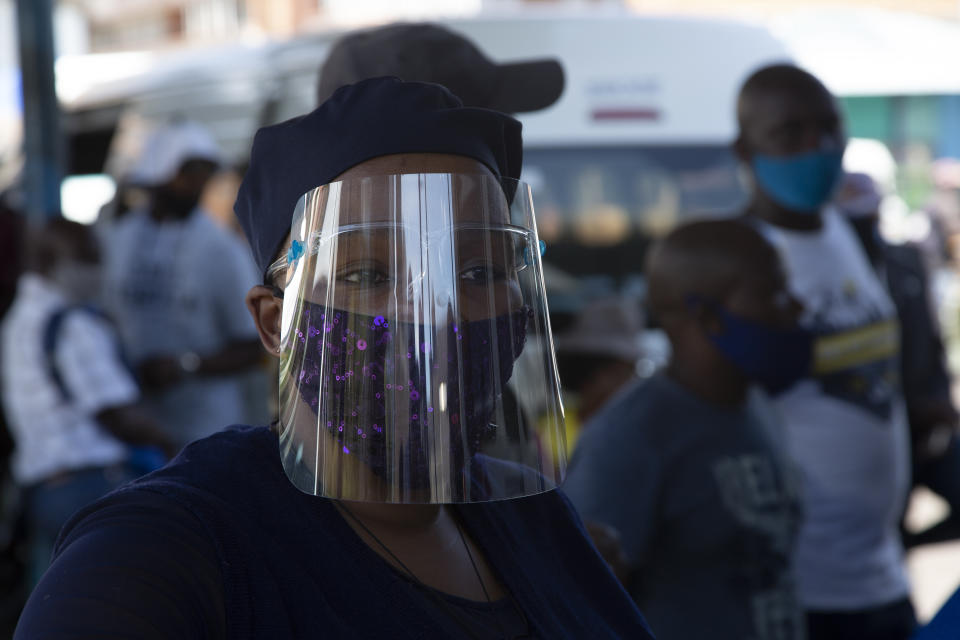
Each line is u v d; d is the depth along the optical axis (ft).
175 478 2.61
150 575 2.28
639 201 15.75
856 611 8.19
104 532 2.36
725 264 6.05
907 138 33.32
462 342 2.72
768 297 6.07
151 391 12.37
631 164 15.75
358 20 42.63
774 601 6.07
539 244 3.07
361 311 2.69
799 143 8.53
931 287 12.17
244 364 12.75
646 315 15.20
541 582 3.32
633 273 15.66
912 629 8.60
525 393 2.86
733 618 5.90
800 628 6.22
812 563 8.21
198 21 78.43
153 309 12.53
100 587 2.22
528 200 3.02
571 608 3.41
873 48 32.04
